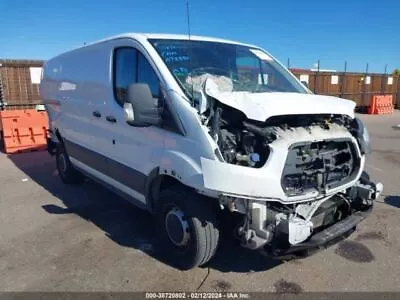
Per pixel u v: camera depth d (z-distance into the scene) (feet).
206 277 12.05
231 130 10.75
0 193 20.85
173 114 11.46
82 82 17.66
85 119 17.57
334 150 11.82
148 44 13.02
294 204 10.78
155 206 13.37
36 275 12.19
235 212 10.77
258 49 16.39
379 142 37.68
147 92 11.51
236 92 11.62
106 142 15.87
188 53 13.35
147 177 13.17
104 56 15.65
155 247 14.06
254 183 9.91
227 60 14.17
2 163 28.50
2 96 39.22
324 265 12.88
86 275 12.17
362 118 63.21
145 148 13.05
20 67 40.11
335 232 11.28
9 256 13.48
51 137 22.61
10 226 16.14
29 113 33.27
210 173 10.18
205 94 10.80
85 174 19.21
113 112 14.93
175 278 11.98
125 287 11.51
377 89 80.07
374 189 12.78
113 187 16.35
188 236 11.84
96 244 14.34
